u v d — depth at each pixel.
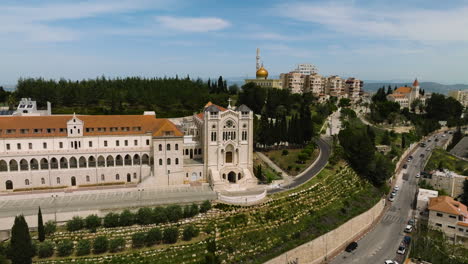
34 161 108.94
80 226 83.00
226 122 116.50
